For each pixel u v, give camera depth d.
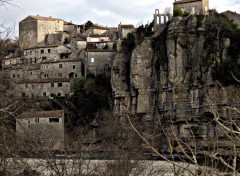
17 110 10.92
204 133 72.81
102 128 70.06
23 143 12.37
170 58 88.56
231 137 5.59
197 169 5.60
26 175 14.61
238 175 5.21
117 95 100.94
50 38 138.88
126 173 21.08
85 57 119.56
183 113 80.62
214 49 81.50
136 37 106.56
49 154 18.33
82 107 102.81
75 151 20.22
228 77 75.00
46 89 112.94
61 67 120.50
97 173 20.73
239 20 90.12
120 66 104.06
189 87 83.81
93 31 145.88
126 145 35.19
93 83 109.94
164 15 104.25
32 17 139.00
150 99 93.75
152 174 23.02
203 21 86.62
